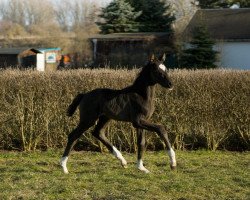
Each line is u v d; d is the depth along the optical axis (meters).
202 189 7.73
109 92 9.12
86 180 8.39
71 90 11.73
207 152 11.58
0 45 50.06
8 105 11.77
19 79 11.77
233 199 7.20
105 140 9.62
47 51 36.50
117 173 8.98
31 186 7.92
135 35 42.16
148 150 11.93
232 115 11.85
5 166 9.77
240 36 36.69
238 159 10.64
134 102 8.88
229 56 36.47
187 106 11.72
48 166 9.80
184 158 10.74
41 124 11.80
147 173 8.91
